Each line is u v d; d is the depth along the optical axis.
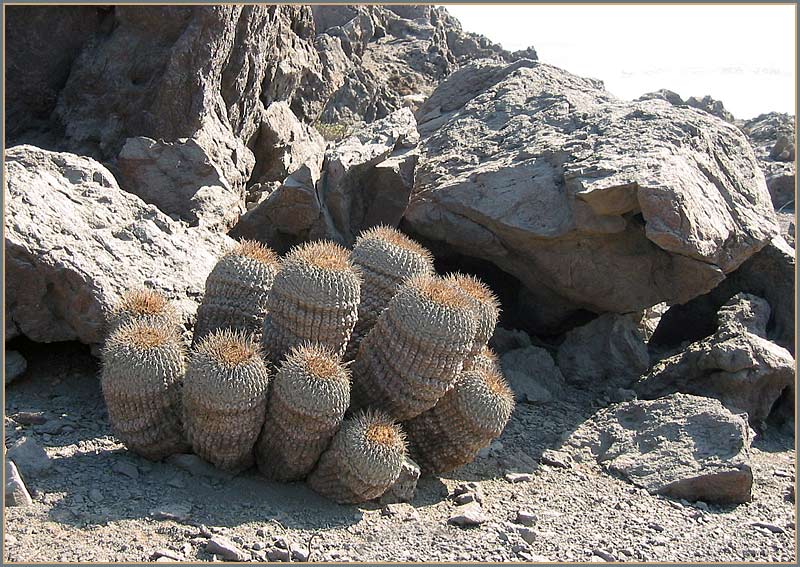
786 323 2.79
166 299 1.92
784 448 2.46
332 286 1.72
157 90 2.53
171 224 2.21
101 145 2.54
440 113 3.39
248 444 1.69
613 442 2.20
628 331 2.68
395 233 1.99
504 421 1.85
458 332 1.71
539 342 2.82
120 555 1.44
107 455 1.74
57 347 2.11
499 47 7.48
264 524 1.60
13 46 2.51
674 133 2.66
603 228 2.42
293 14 3.85
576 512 1.88
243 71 2.78
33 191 1.98
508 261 2.68
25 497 1.54
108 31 2.57
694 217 2.37
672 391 2.55
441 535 1.67
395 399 1.76
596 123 2.78
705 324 2.92
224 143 2.64
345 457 1.67
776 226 2.75
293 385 1.64
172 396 1.69
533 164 2.63
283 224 2.53
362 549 1.57
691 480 2.01
